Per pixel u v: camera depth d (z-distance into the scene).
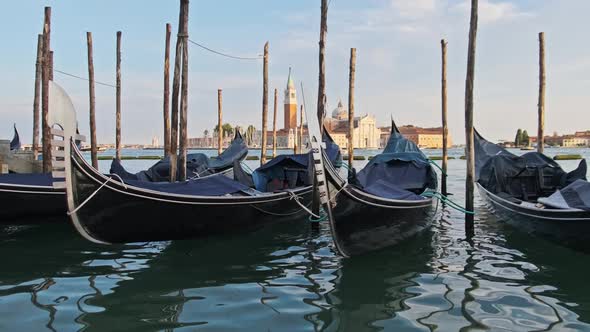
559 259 7.98
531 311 5.60
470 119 9.89
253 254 8.45
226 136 112.50
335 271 7.37
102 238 7.77
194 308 5.77
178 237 8.66
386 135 144.88
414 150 12.72
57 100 6.85
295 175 12.87
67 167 6.96
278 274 7.22
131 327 5.18
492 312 5.57
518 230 9.90
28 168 15.21
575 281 6.75
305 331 5.09
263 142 18.53
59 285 6.65
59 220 10.81
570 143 160.12
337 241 7.59
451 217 12.58
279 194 10.57
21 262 7.87
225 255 8.38
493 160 11.09
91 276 7.10
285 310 5.70
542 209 8.08
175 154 11.28
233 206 9.02
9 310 5.66
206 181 9.24
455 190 20.75
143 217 7.93
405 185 11.17
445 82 16.78
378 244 8.42
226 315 5.54
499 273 7.19
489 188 11.20
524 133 100.69
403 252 8.54
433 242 9.37
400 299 6.06
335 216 7.36
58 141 6.93
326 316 5.51
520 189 10.94
